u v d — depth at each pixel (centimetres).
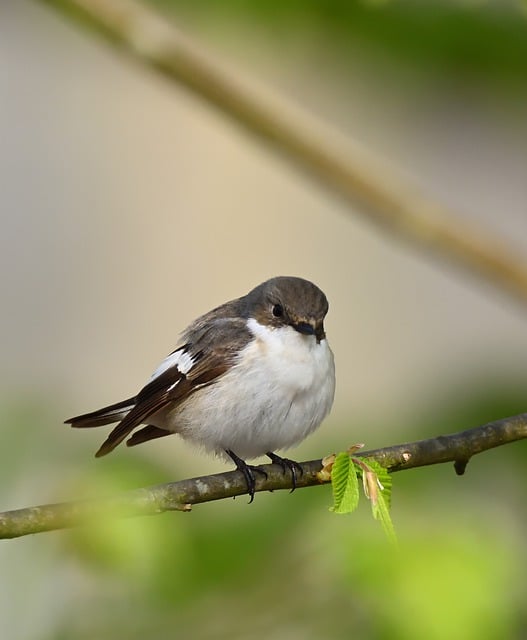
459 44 1138
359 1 1119
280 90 1280
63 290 1797
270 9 1143
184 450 1098
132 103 1881
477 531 802
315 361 1001
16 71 1803
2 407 924
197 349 1030
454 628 735
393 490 920
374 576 761
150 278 1797
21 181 1862
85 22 867
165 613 870
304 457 1028
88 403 1677
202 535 893
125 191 1859
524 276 831
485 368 1055
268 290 1041
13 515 740
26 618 900
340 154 860
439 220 838
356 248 1819
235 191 1838
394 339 1753
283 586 864
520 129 1305
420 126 1440
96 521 760
